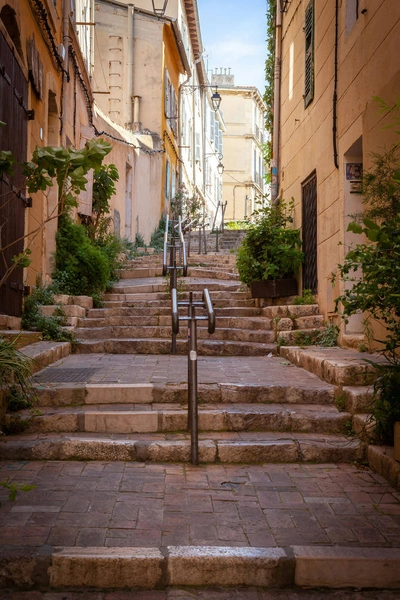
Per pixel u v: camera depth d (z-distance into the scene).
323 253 8.91
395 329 4.64
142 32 20.98
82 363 7.29
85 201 12.36
